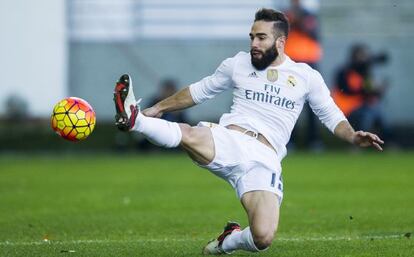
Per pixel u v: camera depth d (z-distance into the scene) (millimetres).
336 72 89812
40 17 89688
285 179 64250
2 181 64625
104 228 41469
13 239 38062
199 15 96125
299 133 92312
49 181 64500
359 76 87750
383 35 97250
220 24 96250
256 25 31531
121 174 69438
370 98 88000
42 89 90188
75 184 62375
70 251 34125
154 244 36156
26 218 45125
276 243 36000
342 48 96812
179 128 30516
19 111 89875
